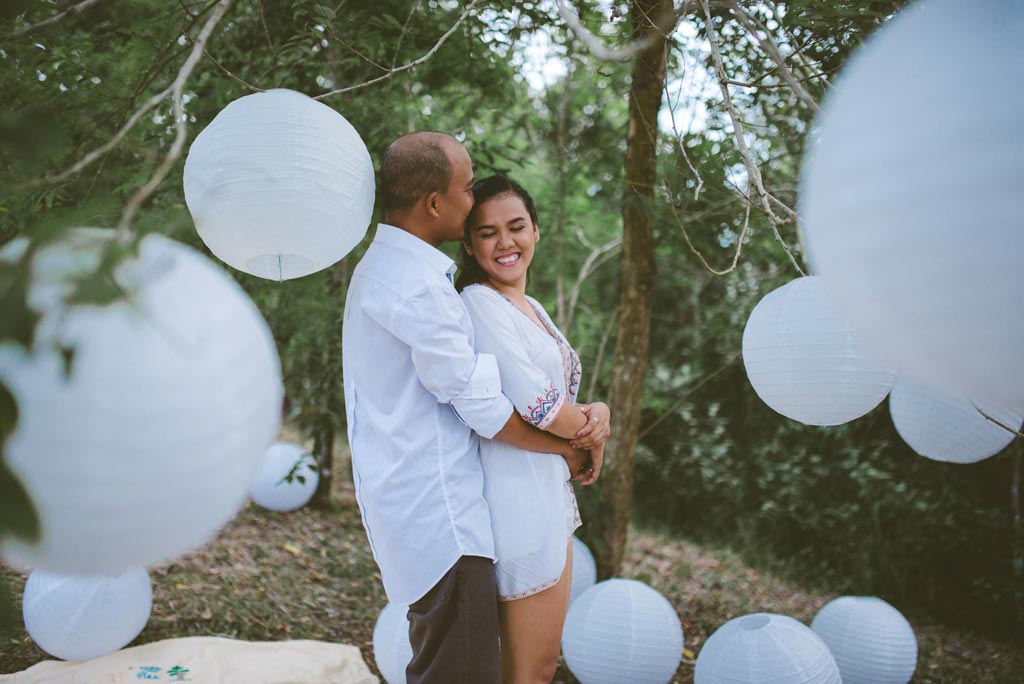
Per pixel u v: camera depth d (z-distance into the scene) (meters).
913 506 4.94
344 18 2.91
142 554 0.96
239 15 2.80
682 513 6.55
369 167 1.63
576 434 1.93
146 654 2.72
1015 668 3.85
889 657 2.87
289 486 4.93
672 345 6.90
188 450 0.89
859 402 1.78
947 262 0.96
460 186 1.89
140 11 2.48
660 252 4.58
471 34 3.08
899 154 0.97
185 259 0.97
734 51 2.96
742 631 2.46
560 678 3.12
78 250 0.84
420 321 1.74
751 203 2.14
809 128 3.27
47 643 2.57
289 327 4.10
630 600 2.71
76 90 2.36
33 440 0.82
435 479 1.78
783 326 1.77
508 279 2.04
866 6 2.08
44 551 0.90
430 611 1.77
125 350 0.84
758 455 6.02
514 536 1.85
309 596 3.80
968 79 0.93
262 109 1.48
